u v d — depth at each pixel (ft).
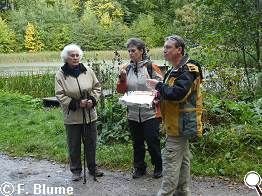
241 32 30.25
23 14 155.53
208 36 29.25
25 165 20.61
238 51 31.22
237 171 18.08
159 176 18.19
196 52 30.12
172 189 13.87
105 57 97.60
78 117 17.79
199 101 13.58
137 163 18.31
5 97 37.14
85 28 144.77
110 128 23.43
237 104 22.94
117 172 19.15
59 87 17.52
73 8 168.14
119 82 17.72
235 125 21.15
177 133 13.44
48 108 35.63
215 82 26.94
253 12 30.30
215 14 31.91
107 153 20.97
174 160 13.75
